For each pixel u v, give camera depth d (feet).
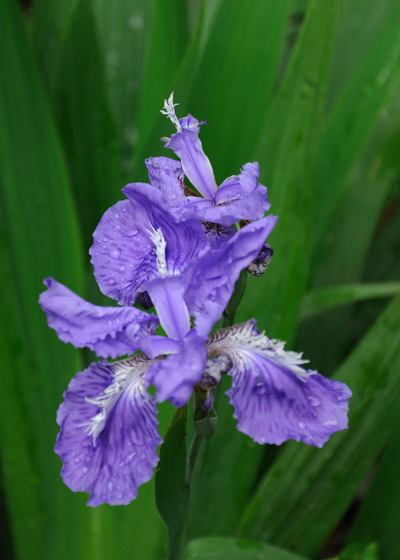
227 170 1.77
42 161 1.67
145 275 1.28
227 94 1.72
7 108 1.63
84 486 1.20
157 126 1.66
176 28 1.94
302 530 1.66
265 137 1.66
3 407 1.62
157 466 1.27
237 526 1.71
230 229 1.28
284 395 1.23
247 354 1.25
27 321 1.64
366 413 1.63
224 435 1.69
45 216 1.67
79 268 1.70
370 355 1.63
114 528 1.61
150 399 1.22
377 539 1.62
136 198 1.27
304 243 1.66
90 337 1.22
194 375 1.18
